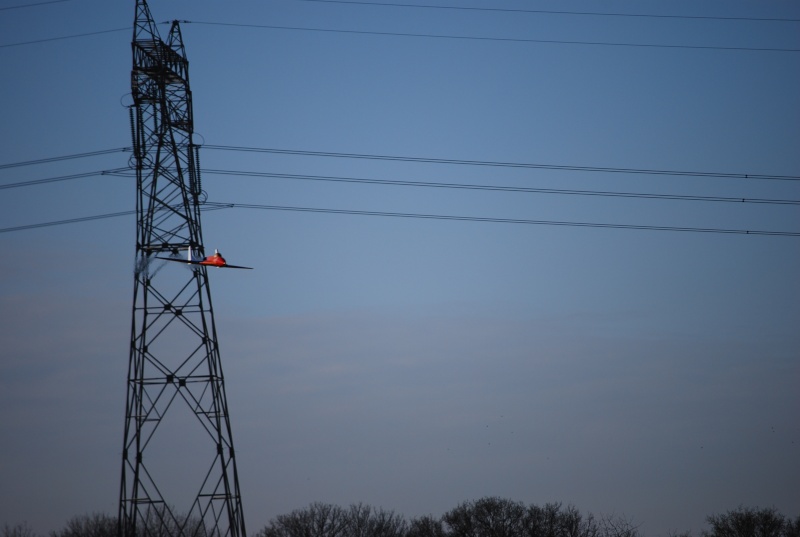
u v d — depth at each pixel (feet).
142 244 194.90
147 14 199.52
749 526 373.61
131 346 191.62
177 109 201.26
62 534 308.19
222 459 192.75
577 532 361.30
